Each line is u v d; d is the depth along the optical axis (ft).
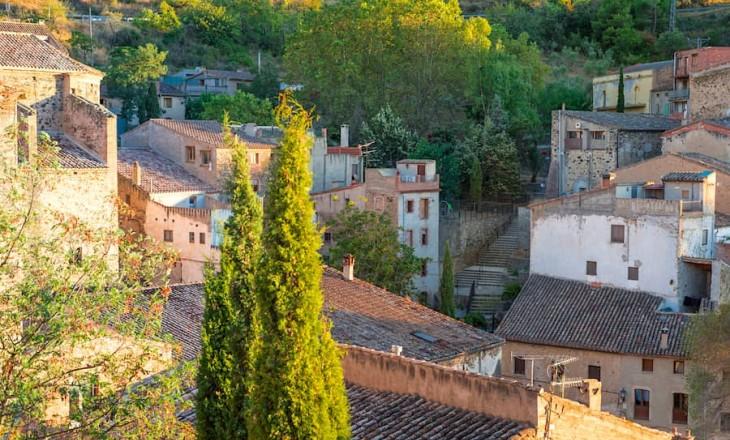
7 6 434.71
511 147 274.16
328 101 320.91
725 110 250.78
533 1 480.23
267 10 492.54
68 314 70.69
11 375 68.74
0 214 70.79
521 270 243.40
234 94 347.15
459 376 82.69
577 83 351.05
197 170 241.14
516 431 76.74
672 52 393.09
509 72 305.12
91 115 190.29
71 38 405.80
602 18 424.87
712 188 198.80
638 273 196.65
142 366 75.77
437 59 315.17
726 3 452.35
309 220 68.69
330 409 68.74
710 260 188.44
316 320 68.59
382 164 285.43
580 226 203.82
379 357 88.84
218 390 79.41
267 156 246.06
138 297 82.17
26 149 94.94
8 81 191.42
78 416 70.03
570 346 183.32
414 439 78.89
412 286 220.02
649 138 253.03
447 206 264.31
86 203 184.14
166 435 72.23
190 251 214.07
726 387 159.43
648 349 178.19
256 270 69.51
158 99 357.61
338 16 323.37
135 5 501.97
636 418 179.73
